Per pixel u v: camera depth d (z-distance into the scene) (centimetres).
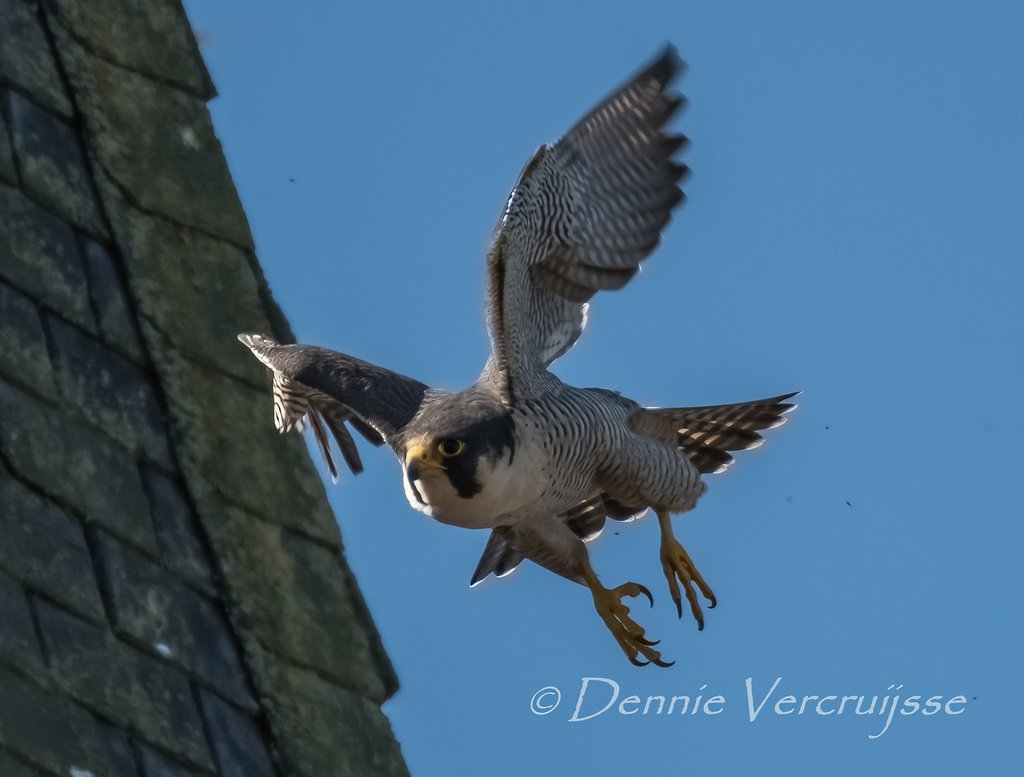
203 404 1237
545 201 1244
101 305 1230
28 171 1259
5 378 1120
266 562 1187
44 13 1371
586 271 1277
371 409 1256
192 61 1445
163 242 1310
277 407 1284
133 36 1418
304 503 1241
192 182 1367
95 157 1314
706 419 1430
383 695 1187
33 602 1016
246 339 1292
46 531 1063
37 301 1188
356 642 1198
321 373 1271
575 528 1395
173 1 1464
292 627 1166
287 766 1095
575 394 1276
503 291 1207
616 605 1342
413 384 1289
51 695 976
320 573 1213
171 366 1238
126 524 1118
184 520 1169
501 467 1211
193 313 1285
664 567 1336
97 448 1144
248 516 1202
